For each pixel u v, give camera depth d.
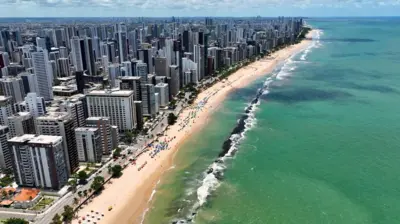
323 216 152.00
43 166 168.25
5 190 171.00
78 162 196.38
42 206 159.88
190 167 199.50
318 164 196.12
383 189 169.00
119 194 172.75
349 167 190.88
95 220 152.50
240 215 155.88
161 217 155.50
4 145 190.00
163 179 186.75
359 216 150.75
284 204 161.88
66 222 149.62
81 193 168.50
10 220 143.00
